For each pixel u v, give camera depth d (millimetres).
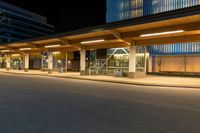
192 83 20703
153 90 15430
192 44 46938
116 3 68750
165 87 18031
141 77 29359
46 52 41719
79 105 9078
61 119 6727
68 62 53750
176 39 23078
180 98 11477
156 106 9062
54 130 5578
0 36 108250
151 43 25156
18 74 36062
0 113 7523
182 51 48156
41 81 21922
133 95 12484
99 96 11828
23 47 42125
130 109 8375
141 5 62688
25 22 124500
